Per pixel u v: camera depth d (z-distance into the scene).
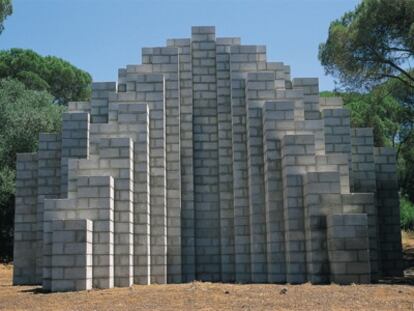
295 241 19.61
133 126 21.25
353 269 18.33
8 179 39.41
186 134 23.20
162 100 22.36
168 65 23.38
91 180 19.11
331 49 31.28
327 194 19.31
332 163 20.16
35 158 24.25
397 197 24.38
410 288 16.73
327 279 18.75
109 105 22.23
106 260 18.69
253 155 21.80
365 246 18.41
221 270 22.17
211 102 23.94
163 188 21.64
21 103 44.44
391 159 24.73
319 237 19.03
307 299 14.48
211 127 23.67
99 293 16.92
